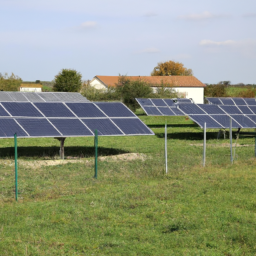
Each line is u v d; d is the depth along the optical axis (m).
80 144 26.11
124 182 14.45
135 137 30.48
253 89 80.75
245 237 8.99
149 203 11.68
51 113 19.33
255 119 30.91
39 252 8.18
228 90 94.56
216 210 11.02
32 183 14.17
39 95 33.59
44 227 9.67
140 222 10.09
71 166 17.34
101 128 19.23
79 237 9.07
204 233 9.30
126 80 60.41
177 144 26.30
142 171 16.25
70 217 10.37
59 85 66.88
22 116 18.38
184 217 10.38
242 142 27.81
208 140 28.97
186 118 46.06
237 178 14.82
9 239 8.82
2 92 31.34
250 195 12.53
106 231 9.42
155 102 40.91
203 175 15.44
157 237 9.11
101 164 17.86
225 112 30.98
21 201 11.86
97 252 8.28
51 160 18.72
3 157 19.42
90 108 20.72
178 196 12.43
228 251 8.35
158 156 20.88
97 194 12.63
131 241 8.88
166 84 69.88
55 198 12.29
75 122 19.17
